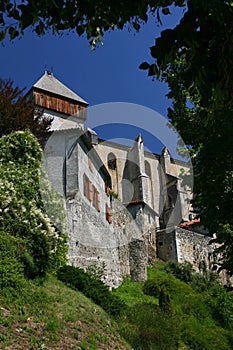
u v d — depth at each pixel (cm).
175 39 371
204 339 1642
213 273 3109
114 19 404
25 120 2136
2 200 1308
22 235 1269
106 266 2062
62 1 407
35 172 1552
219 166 886
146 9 386
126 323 1337
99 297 1392
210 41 363
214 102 383
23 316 960
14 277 1075
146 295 2158
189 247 3484
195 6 359
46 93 4003
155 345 1311
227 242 992
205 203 953
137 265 2475
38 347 848
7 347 806
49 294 1183
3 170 1471
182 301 2117
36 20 407
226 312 2122
